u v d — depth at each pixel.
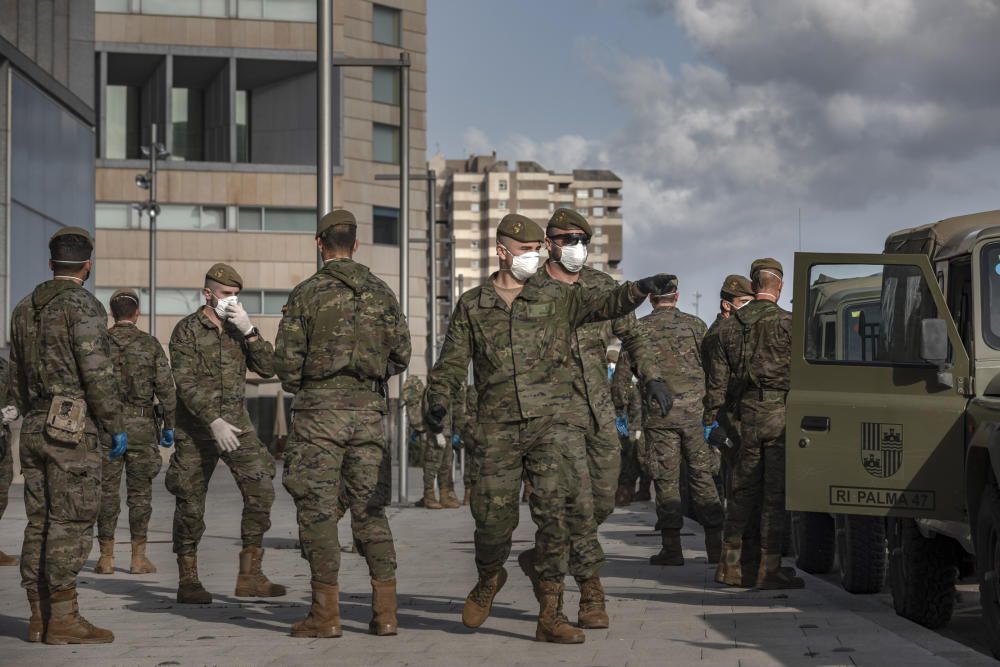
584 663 6.75
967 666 6.91
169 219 59.97
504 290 7.64
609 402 8.18
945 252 8.95
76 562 7.68
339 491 8.49
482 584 7.87
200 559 13.31
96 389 7.73
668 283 7.32
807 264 8.66
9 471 11.22
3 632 8.16
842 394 8.54
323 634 7.73
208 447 9.63
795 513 12.30
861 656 6.88
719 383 10.25
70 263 7.90
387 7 63.53
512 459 7.55
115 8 58.97
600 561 8.00
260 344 9.21
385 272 62.97
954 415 8.37
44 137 33.06
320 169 14.66
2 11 38.00
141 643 7.61
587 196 185.88
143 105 62.28
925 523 8.59
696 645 7.31
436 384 7.59
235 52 59.81
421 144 64.25
